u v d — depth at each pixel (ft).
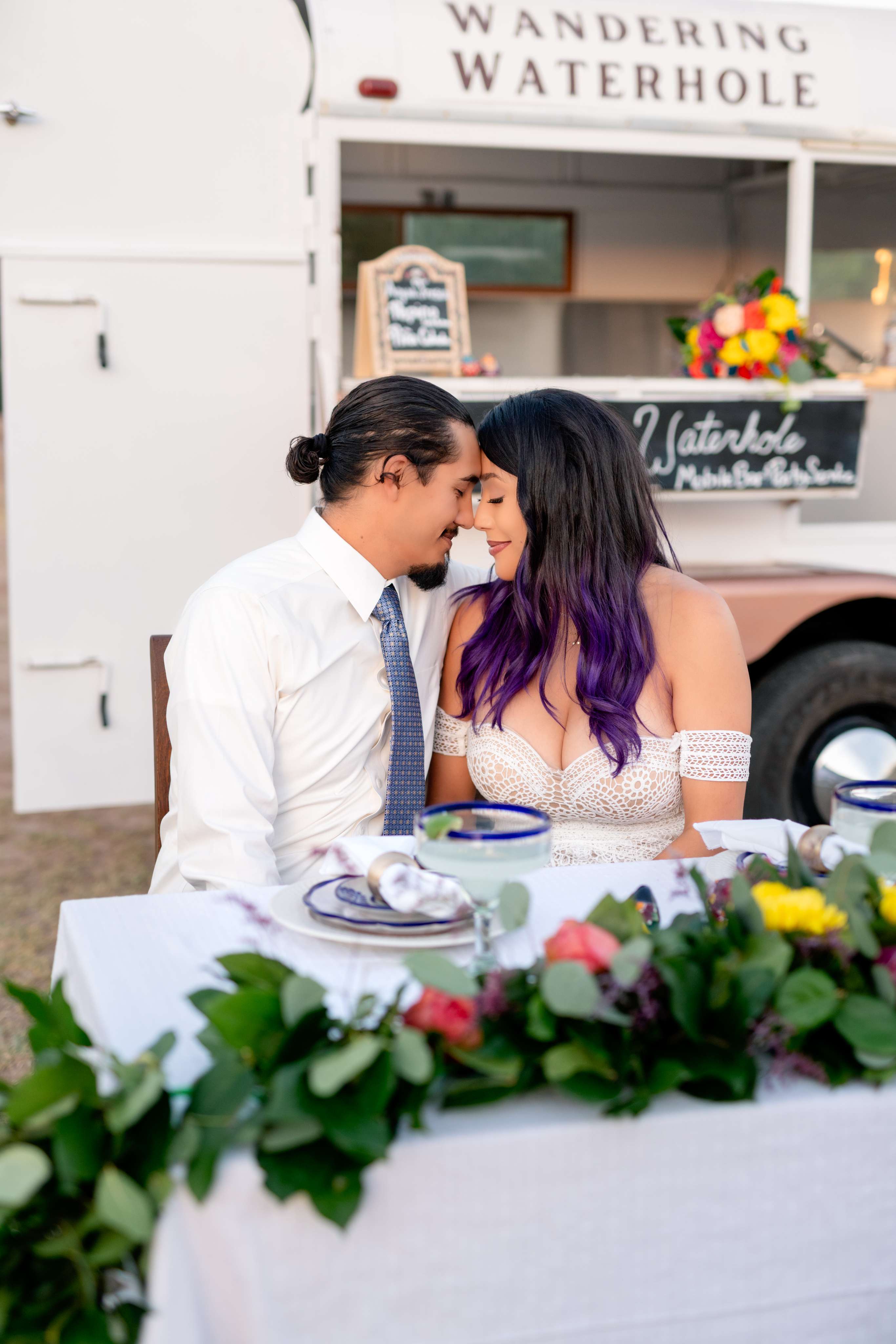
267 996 2.84
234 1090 2.68
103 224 10.87
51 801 11.43
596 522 6.23
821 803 11.47
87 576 11.26
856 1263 3.06
